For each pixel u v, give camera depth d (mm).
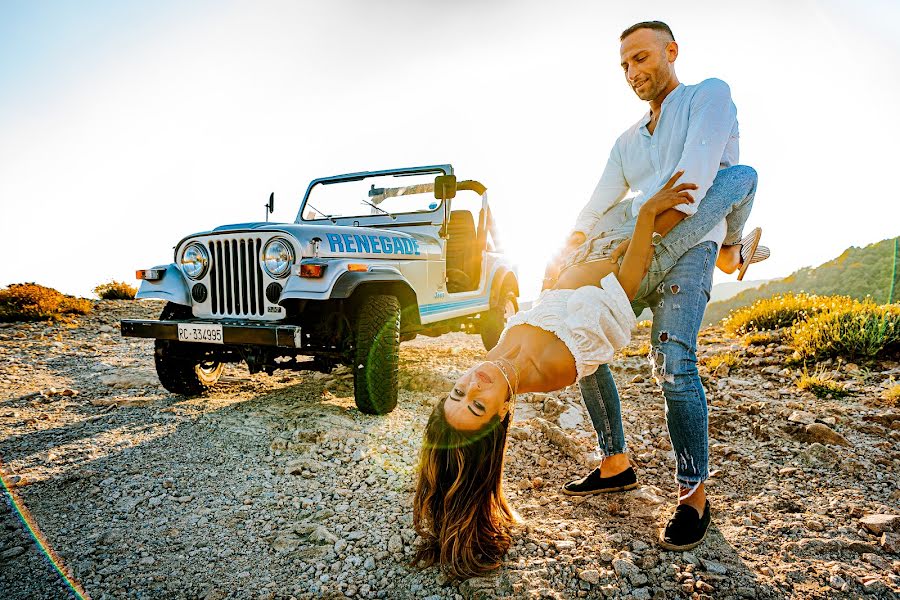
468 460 1652
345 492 2324
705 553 1810
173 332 3348
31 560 1768
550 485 2430
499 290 5742
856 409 3279
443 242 4699
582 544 1863
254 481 2422
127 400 3676
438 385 4281
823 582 1632
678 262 1881
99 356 5531
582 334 1678
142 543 1888
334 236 3484
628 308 1735
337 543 1879
